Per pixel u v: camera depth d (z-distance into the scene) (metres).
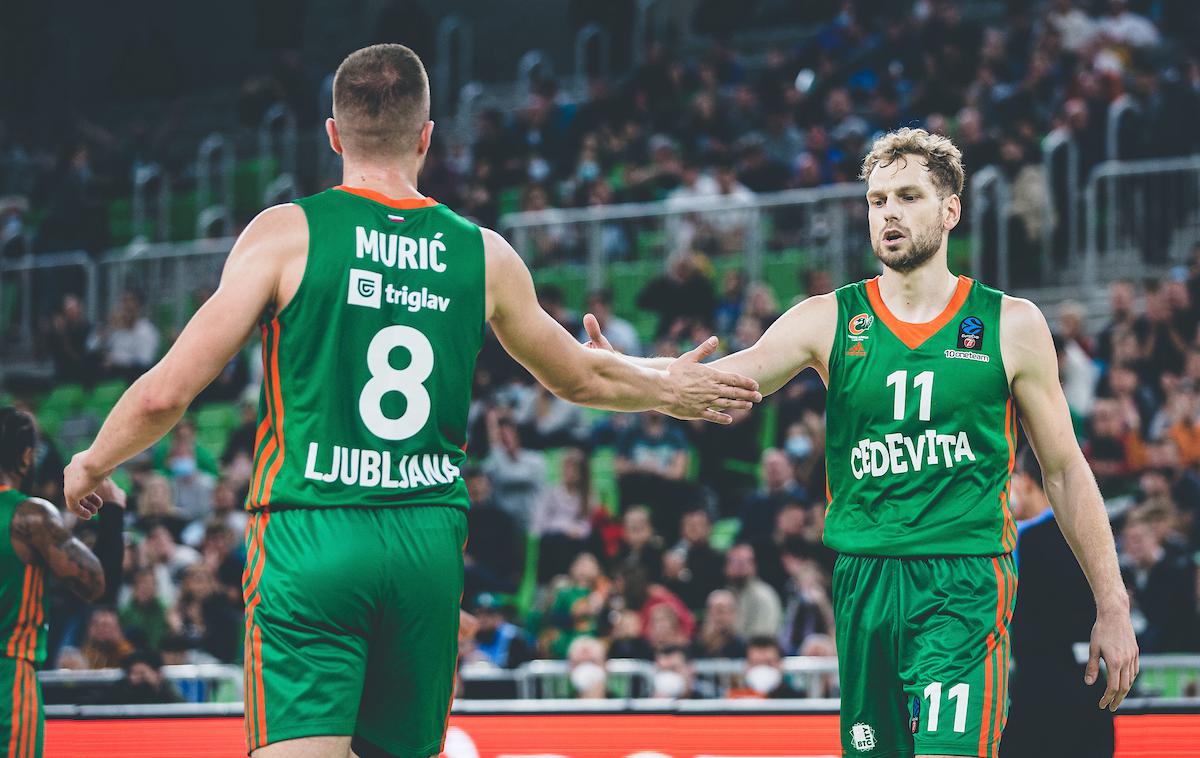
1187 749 10.69
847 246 29.94
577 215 32.44
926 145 8.45
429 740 7.28
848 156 32.28
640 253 32.00
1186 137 29.41
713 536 25.94
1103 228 29.28
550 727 11.71
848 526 8.44
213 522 24.64
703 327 29.03
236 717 12.31
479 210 33.88
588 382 8.02
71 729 12.09
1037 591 10.27
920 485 8.24
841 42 39.56
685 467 25.94
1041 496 10.41
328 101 45.78
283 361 7.09
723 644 20.00
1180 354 25.48
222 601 23.00
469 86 48.53
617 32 46.56
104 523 9.82
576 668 19.05
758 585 21.61
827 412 8.62
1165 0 37.81
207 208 43.59
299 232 7.12
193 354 6.95
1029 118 32.38
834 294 8.70
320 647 6.89
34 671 9.50
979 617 8.03
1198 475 23.33
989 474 8.26
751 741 11.40
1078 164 29.50
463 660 20.80
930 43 36.69
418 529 7.12
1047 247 29.25
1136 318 26.11
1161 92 29.89
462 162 39.53
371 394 7.09
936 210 8.38
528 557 26.30
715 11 45.75
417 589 7.07
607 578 23.14
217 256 36.09
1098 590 8.35
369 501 7.03
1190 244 28.31
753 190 32.56
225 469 29.28
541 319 7.76
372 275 7.15
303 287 7.05
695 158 34.75
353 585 6.92
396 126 7.40
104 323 36.88
